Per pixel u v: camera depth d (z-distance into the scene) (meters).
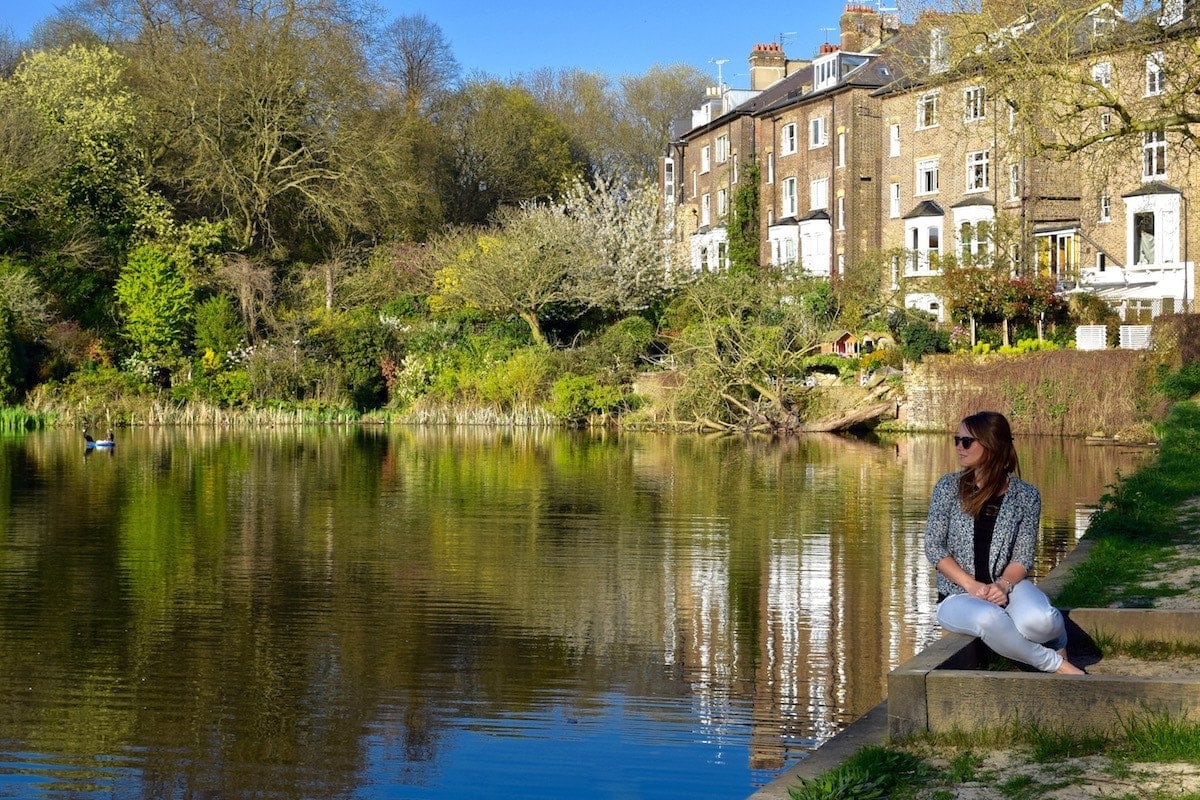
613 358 43.25
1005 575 7.52
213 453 31.34
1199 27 18.22
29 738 9.15
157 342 43.53
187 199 51.97
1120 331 38.38
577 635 12.07
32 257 44.91
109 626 12.38
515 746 9.00
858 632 12.13
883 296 45.84
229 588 14.19
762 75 70.75
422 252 53.94
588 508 20.97
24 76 48.50
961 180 49.62
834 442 35.44
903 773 6.05
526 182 71.62
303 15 53.16
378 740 9.13
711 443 35.16
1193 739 6.07
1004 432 7.68
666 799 8.03
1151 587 10.13
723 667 10.96
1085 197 42.16
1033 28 17.91
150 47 52.66
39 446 33.06
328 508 20.97
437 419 43.06
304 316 45.28
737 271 46.66
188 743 9.06
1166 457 20.03
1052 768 6.01
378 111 56.88
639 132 85.50
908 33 21.41
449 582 14.53
